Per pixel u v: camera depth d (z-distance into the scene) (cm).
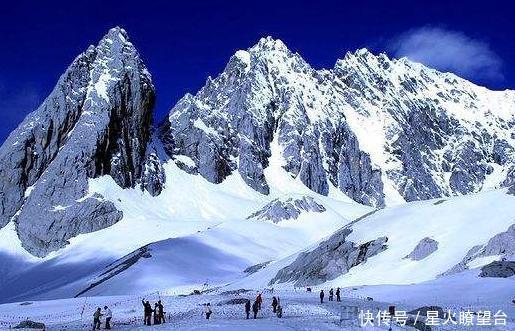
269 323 4372
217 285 13588
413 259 10306
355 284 10081
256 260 17075
